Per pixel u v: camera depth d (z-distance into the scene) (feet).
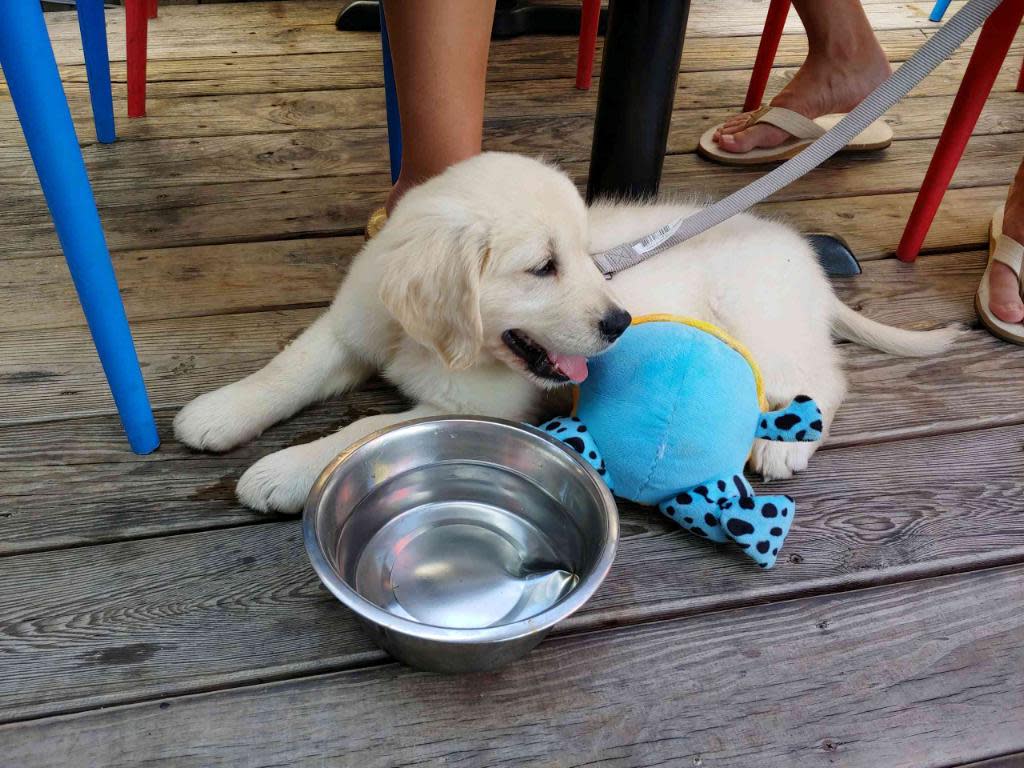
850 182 8.63
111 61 10.20
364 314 5.16
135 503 4.85
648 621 4.42
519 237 4.54
